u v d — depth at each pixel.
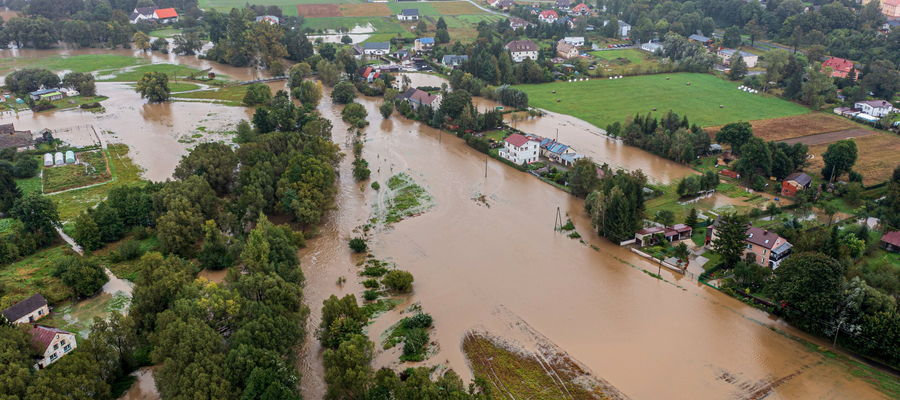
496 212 162.00
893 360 101.31
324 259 139.00
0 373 88.31
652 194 169.00
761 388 98.12
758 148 174.12
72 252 142.50
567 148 199.12
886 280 115.56
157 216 148.00
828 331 107.44
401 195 172.50
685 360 105.06
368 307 120.19
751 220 153.38
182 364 89.25
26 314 113.69
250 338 94.12
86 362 90.94
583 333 112.44
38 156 198.75
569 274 132.38
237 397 87.50
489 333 112.50
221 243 135.88
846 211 158.62
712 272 131.50
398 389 87.38
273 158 166.38
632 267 135.00
